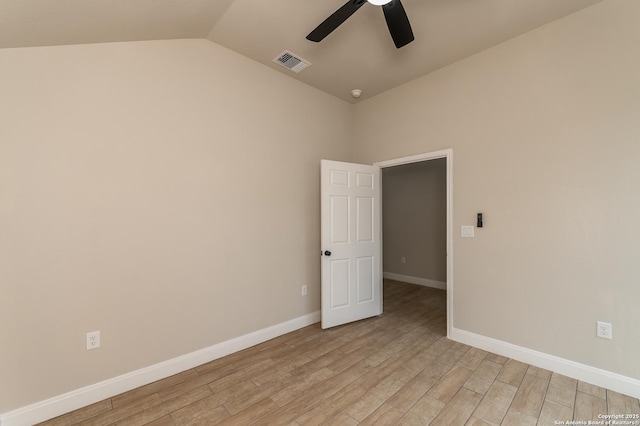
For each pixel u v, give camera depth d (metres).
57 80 1.88
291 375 2.29
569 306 2.22
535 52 2.37
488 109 2.65
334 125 3.69
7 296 1.72
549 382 2.14
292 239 3.20
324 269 3.18
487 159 2.66
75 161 1.93
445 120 2.97
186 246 2.42
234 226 2.72
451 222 2.91
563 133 2.24
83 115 1.97
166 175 2.32
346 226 3.36
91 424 1.77
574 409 1.84
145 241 2.21
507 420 1.75
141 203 2.20
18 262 1.75
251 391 2.08
